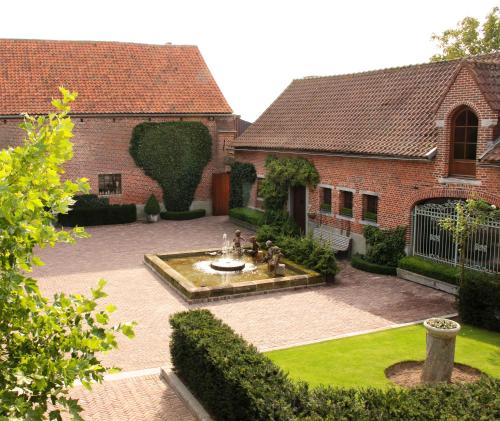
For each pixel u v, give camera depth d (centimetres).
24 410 509
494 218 1634
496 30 3866
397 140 2034
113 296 1741
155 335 1412
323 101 2789
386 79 2536
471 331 1393
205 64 3500
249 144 2905
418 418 735
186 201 3244
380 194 2078
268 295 1758
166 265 2000
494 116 1650
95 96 3061
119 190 3128
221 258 2161
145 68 3338
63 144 571
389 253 2009
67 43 3288
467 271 1633
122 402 1040
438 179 1830
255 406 796
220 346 989
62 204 572
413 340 1320
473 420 729
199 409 988
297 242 2080
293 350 1256
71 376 540
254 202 2989
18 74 3017
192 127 3200
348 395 808
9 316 566
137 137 3098
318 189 2422
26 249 559
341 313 1569
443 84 2173
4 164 552
